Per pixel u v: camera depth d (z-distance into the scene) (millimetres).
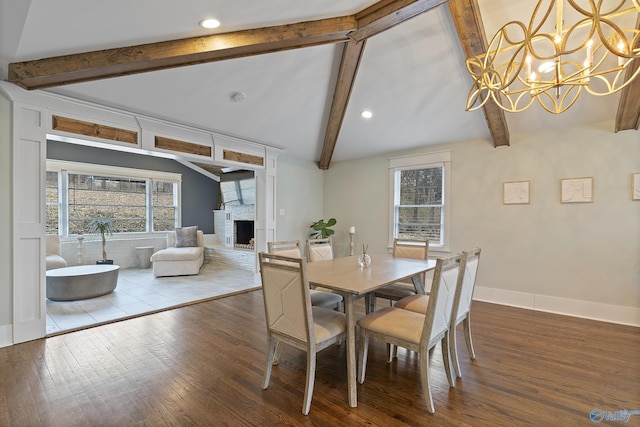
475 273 2518
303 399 2006
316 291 3031
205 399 1996
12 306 2768
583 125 3621
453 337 2238
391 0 2385
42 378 2225
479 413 1864
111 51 2512
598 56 2865
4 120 2732
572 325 3324
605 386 2150
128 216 6797
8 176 2750
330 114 4426
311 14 2465
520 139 4027
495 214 4227
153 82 3133
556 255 3795
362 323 2191
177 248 6301
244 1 2141
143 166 6953
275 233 5301
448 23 2824
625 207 3396
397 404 1959
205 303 4086
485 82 2016
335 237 6062
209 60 2734
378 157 5465
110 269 4496
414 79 3541
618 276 3439
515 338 2979
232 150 4617
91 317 3463
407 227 5125
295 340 1962
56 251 5312
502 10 2684
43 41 2309
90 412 1854
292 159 5730
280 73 3430
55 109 2994
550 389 2117
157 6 2059
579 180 3645
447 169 4633
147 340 2898
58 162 5801
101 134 3318
